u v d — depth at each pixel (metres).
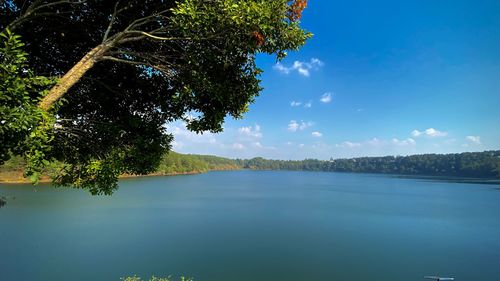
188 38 4.70
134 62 5.14
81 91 6.15
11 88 3.40
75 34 5.73
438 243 33.22
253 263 24.56
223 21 4.51
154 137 6.34
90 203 54.72
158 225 37.88
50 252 25.83
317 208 58.72
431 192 103.00
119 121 6.22
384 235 36.38
